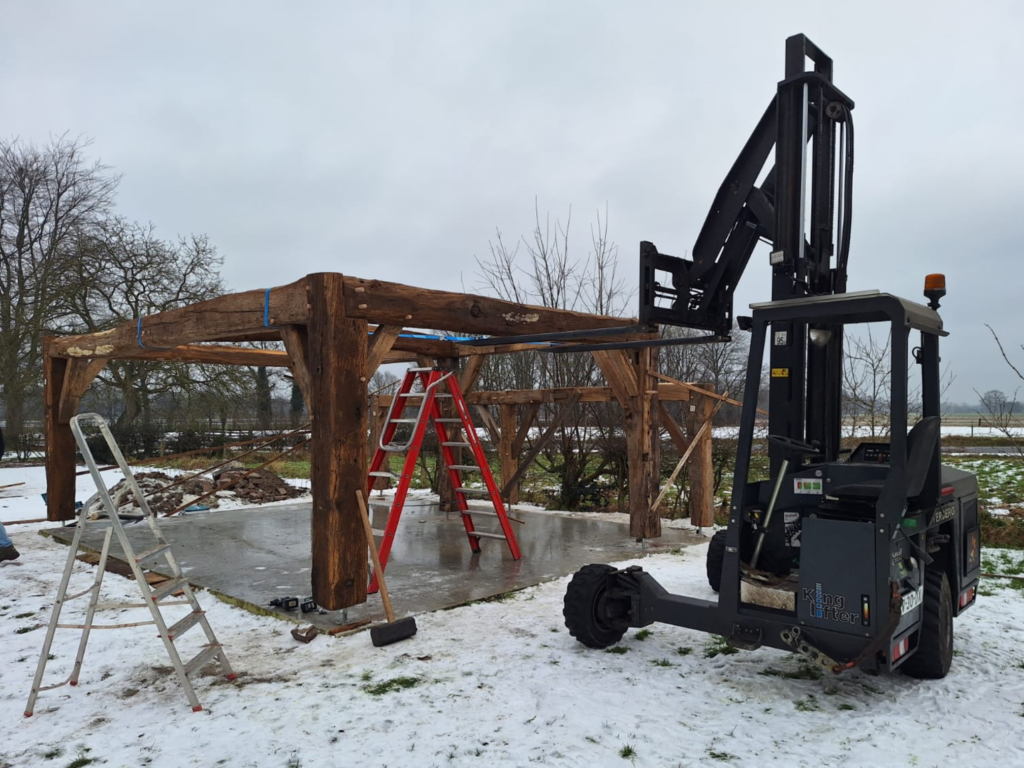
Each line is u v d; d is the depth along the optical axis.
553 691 3.55
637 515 7.25
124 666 3.96
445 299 5.34
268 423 22.34
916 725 3.18
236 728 3.15
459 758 2.86
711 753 2.89
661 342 5.40
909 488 3.24
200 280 19.69
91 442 18.05
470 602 5.13
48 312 18.36
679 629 4.58
